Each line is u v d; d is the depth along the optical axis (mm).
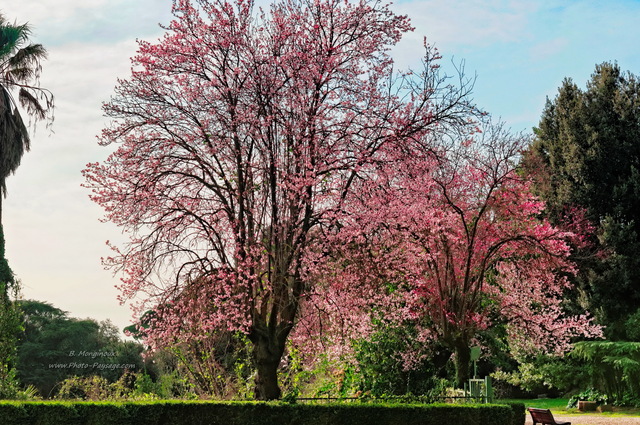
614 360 24281
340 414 12266
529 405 29406
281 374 17016
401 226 16266
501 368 30078
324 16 14758
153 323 14516
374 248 15117
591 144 29359
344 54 14820
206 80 14461
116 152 14156
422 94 15141
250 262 13391
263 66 14109
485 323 19000
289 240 13859
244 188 14133
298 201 13883
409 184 16125
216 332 15570
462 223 19844
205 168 14070
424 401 15016
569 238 27062
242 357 17922
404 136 14539
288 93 13953
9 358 16156
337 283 14586
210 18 14469
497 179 19344
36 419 10312
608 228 27375
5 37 22891
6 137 22094
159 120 14102
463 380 18219
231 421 11633
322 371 17594
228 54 14305
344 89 14695
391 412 12656
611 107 30016
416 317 17969
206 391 16297
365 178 14742
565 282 22344
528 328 20594
